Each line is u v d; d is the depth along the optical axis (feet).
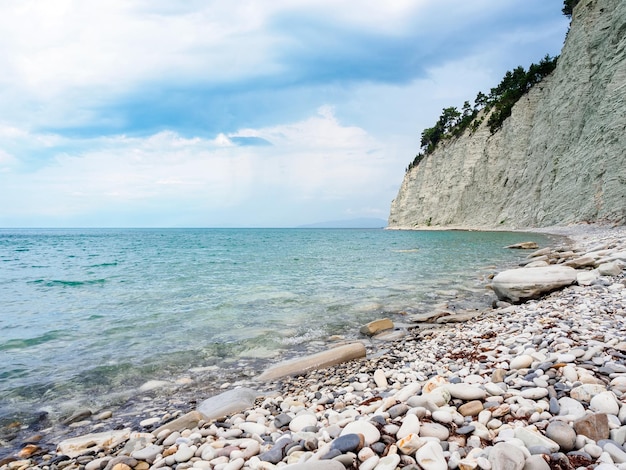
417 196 317.63
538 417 10.96
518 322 25.57
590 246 67.21
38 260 102.63
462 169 249.75
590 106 135.13
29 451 14.55
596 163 120.88
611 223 104.99
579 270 40.34
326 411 15.05
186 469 11.51
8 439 15.79
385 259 90.38
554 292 34.22
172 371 23.29
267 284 55.62
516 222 179.73
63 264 90.27
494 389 13.23
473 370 17.10
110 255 119.44
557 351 16.96
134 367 23.88
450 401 12.97
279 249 141.28
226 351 26.89
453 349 22.36
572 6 192.03
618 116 113.70
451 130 308.81
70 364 24.38
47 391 20.49
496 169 219.61
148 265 85.40
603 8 142.20
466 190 239.71
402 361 22.30
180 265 84.74
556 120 158.10
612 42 128.98
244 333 31.01
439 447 9.90
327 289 50.60
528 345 18.75
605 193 112.68
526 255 80.89
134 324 33.78
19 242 219.00
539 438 9.70
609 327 19.74
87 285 56.95
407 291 48.21
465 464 9.09
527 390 12.65
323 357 23.59
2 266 86.48
